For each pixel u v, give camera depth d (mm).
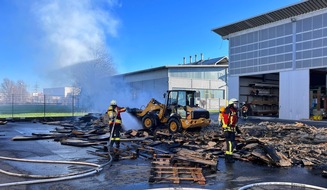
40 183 6094
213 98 40375
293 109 23469
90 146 11023
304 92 22625
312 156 8906
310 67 22172
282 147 9602
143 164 8055
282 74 24297
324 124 19562
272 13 24141
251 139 10281
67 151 9992
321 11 21375
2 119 23250
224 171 7445
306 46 22484
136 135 13477
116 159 8633
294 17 23062
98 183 6184
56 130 16141
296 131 14188
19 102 33531
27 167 7562
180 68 38031
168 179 6332
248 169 7684
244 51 27641
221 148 9961
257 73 26359
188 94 15469
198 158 7777
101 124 18172
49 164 7961
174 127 14570
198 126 14680
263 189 5961
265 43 25625
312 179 6758
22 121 23656
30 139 12766
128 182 6266
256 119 24547
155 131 14359
